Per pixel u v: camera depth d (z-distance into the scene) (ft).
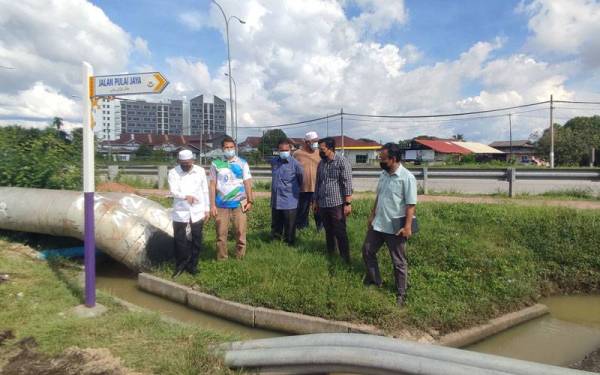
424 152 194.49
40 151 33.53
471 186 45.68
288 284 18.25
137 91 15.57
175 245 21.07
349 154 198.18
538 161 175.01
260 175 60.70
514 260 22.80
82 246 26.25
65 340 13.84
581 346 16.26
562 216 27.30
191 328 15.05
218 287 18.70
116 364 12.48
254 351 12.94
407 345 12.09
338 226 20.66
